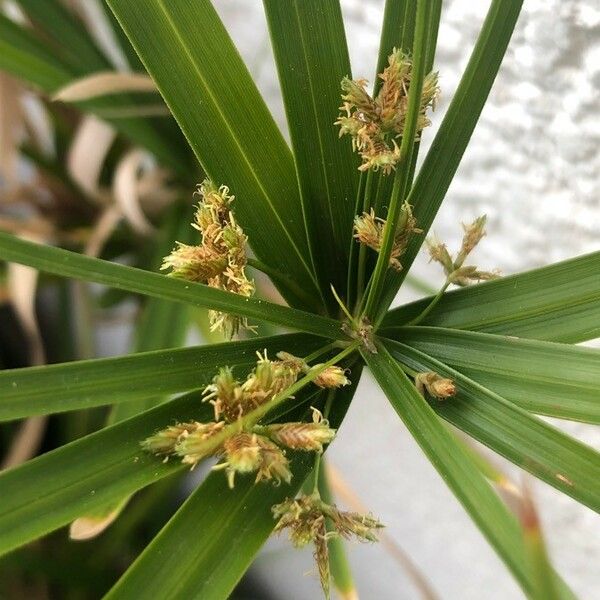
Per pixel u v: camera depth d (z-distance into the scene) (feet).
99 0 0.68
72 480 0.30
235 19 0.81
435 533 0.90
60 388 0.30
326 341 0.39
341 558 0.54
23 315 0.77
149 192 0.78
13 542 0.29
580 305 0.36
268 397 0.30
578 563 0.74
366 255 0.40
